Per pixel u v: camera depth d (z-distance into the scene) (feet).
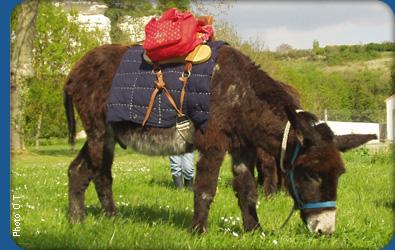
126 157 66.59
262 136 15.60
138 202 21.79
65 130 77.97
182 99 15.61
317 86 107.34
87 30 77.36
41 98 70.74
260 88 15.57
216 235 15.38
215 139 15.47
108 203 18.33
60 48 69.92
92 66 17.66
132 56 17.04
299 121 14.23
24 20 59.31
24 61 60.29
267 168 24.21
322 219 13.99
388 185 28.78
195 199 15.67
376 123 77.20
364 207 21.68
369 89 115.55
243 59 16.07
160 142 16.43
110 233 15.40
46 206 20.20
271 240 15.15
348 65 143.43
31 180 29.68
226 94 15.47
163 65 16.19
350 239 15.62
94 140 17.71
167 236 15.12
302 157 14.30
